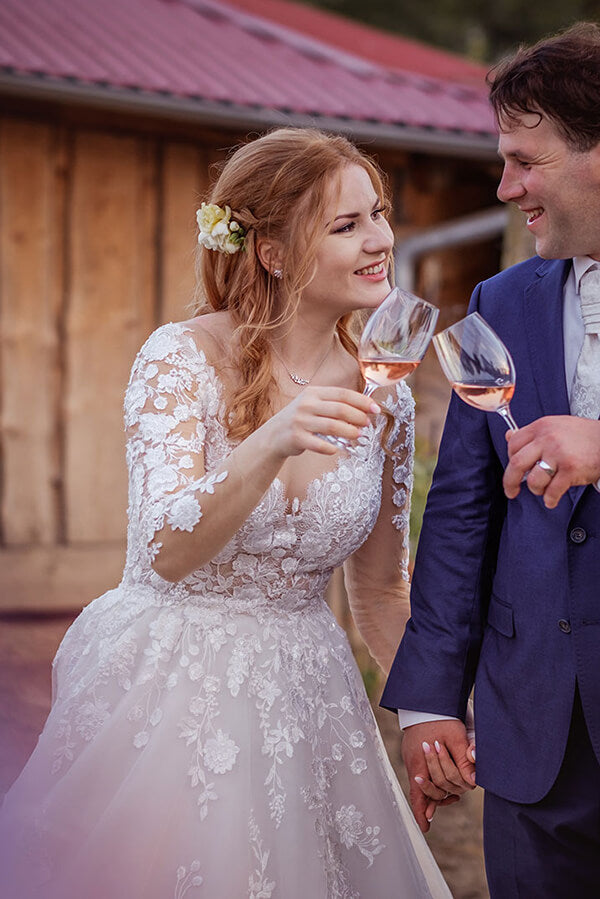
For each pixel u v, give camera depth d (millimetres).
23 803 2260
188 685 2244
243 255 2377
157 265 6824
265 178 2307
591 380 2105
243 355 2314
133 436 2246
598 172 1968
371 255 2289
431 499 2377
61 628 6297
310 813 2273
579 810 2096
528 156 2004
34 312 6598
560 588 2098
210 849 2156
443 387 6500
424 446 5293
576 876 2139
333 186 2252
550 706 2102
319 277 2289
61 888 2152
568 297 2184
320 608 2469
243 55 7250
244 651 2281
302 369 2434
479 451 2301
